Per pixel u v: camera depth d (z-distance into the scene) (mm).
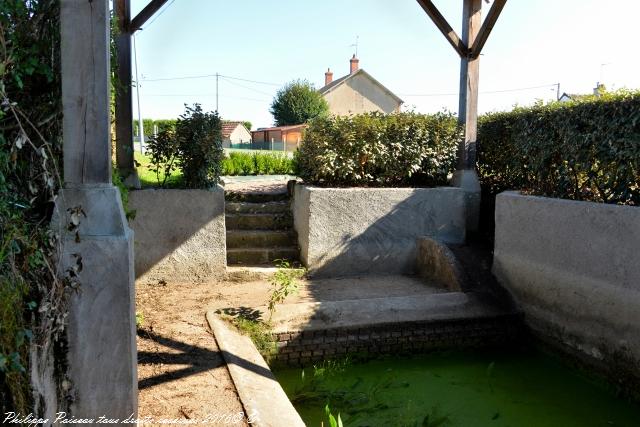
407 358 5375
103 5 2541
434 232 7277
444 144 7617
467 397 4523
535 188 6387
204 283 6492
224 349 4242
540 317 5559
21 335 2201
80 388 2641
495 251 6340
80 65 2539
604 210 4676
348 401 4332
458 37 7434
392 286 6523
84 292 2582
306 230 6961
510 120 7223
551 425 4043
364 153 7266
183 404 3344
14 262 2307
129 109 6355
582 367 5004
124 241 2598
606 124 5039
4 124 2398
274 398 3631
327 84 41281
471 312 5629
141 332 4641
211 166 6719
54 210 2535
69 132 2555
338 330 5148
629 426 4039
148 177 8469
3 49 2285
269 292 6098
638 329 4348
